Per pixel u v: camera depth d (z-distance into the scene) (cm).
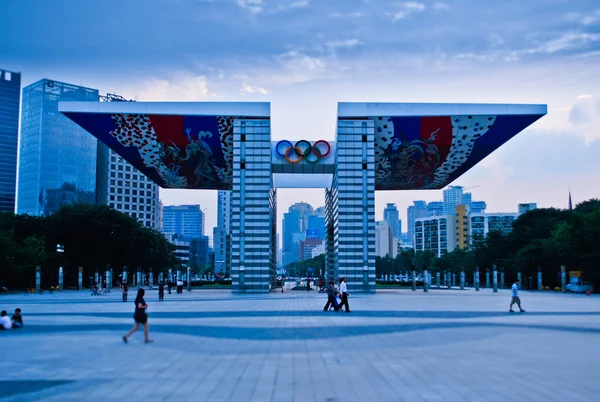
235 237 6569
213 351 1864
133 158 7106
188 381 1385
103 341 2122
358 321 2934
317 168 6981
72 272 10169
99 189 19812
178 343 2064
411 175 7669
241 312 3612
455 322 2864
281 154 6850
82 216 9856
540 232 11531
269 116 6500
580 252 8250
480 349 1886
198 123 6425
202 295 6700
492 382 1352
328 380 1385
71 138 19562
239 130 6500
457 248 16362
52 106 19350
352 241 6462
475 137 6550
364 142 6469
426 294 6931
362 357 1728
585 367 1545
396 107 6334
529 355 1753
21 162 19862
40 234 9919
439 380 1378
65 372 1507
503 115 6181
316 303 4662
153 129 6462
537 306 4331
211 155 6956
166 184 8369
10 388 1320
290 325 2723
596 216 8131
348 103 6419
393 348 1916
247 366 1584
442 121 6322
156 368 1560
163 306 4331
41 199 19012
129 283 12269
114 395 1246
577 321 2927
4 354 1808
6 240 7738
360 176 6462
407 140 6638
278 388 1301
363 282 6475
